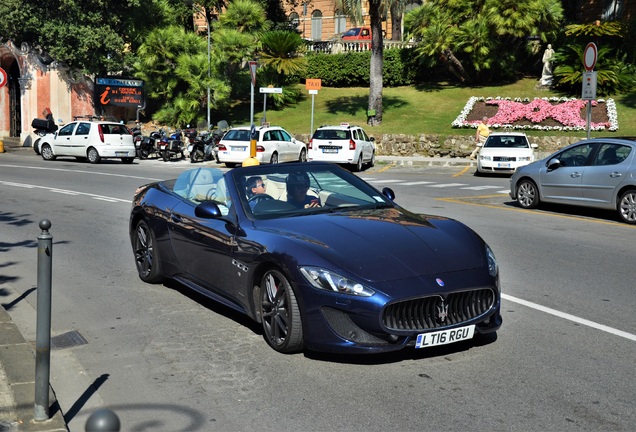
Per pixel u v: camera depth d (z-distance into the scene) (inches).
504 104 1375.5
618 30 1444.4
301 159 1128.8
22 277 339.3
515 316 266.5
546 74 1496.1
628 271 345.7
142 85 1360.7
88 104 1432.1
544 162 578.2
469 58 1579.7
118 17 1382.9
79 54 1304.1
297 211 252.1
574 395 189.8
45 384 171.9
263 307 230.7
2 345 229.8
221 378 205.5
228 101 1517.0
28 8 1296.8
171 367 215.6
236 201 254.4
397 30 1851.6
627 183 510.0
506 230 470.6
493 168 921.5
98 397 193.6
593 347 230.1
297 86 1732.3
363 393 191.8
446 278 207.2
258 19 1589.6
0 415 175.5
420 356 220.2
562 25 1636.3
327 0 2294.5
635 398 187.8
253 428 171.9
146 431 171.6
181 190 303.6
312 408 182.7
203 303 290.4
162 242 300.5
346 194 266.2
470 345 230.8
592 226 493.7
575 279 327.3
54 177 817.5
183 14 1691.7
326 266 207.5
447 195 687.7
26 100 1398.9
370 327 199.3
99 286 319.0
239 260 239.3
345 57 1699.1
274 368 212.4
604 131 1216.8
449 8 1533.0
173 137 1133.1
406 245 218.2
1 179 790.5
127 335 248.4
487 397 188.4
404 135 1248.8
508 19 1449.3
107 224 489.1
